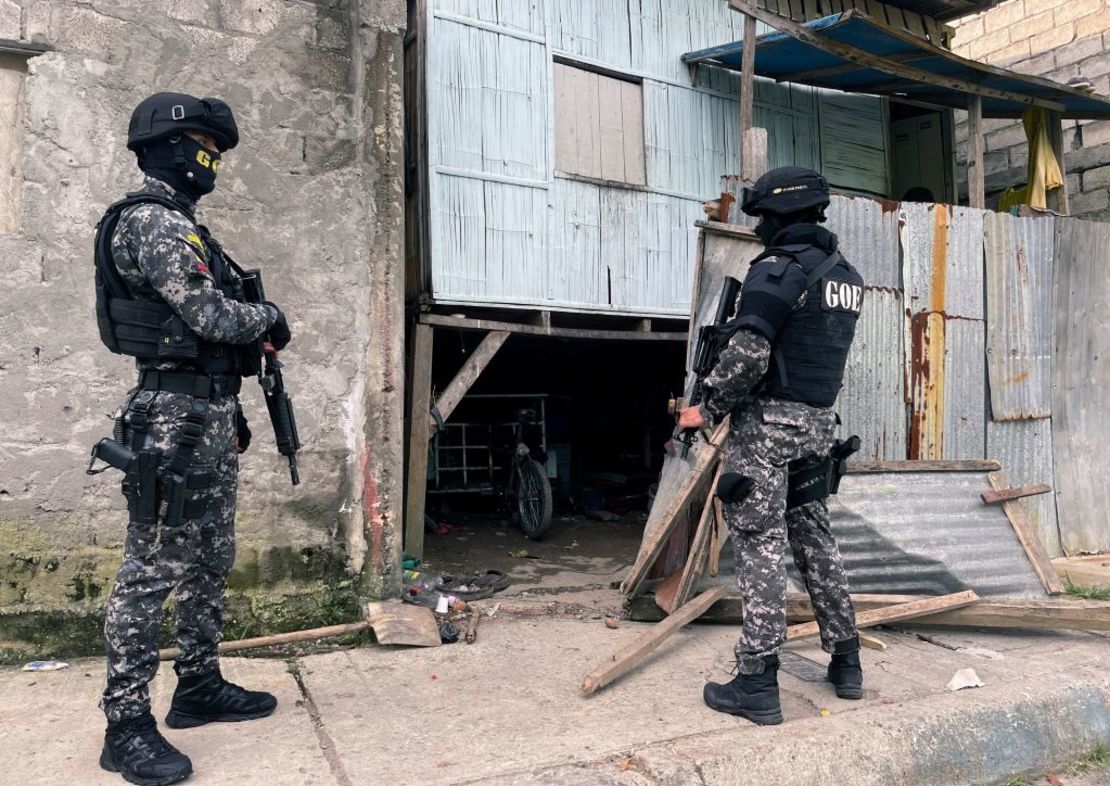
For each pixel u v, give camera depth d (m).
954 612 3.74
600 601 4.44
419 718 2.76
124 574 2.32
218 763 2.40
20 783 2.28
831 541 2.95
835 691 3.00
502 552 5.88
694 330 4.14
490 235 5.52
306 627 3.64
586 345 7.41
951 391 4.93
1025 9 8.03
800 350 2.73
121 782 2.29
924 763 2.64
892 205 4.74
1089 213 7.49
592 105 6.10
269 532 3.59
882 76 6.91
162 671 3.16
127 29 3.40
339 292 3.77
